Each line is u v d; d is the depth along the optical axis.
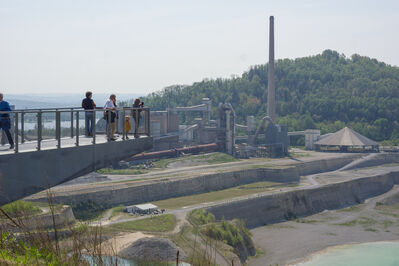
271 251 93.69
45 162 15.31
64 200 96.94
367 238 105.88
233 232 86.50
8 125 15.68
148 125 21.22
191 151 183.88
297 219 126.75
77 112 16.62
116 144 18.81
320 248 96.31
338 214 135.88
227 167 165.12
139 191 116.38
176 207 109.12
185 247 64.94
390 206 153.25
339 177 176.12
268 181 159.75
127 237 64.50
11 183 14.06
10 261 8.21
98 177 126.44
